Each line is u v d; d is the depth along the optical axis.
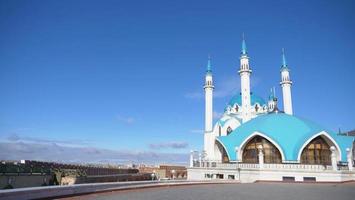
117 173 69.56
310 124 58.03
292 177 47.25
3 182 41.66
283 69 75.25
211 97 77.81
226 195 24.17
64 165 61.53
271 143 55.28
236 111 79.62
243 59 72.81
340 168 48.94
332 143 54.97
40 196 18.12
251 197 22.81
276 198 22.19
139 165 108.94
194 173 59.75
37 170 49.34
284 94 74.38
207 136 75.56
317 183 42.00
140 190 28.50
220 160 63.22
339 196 23.92
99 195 22.91
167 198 21.45
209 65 79.75
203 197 22.48
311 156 54.53
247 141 57.53
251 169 49.50
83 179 52.59
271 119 58.62
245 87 72.00
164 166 98.31
